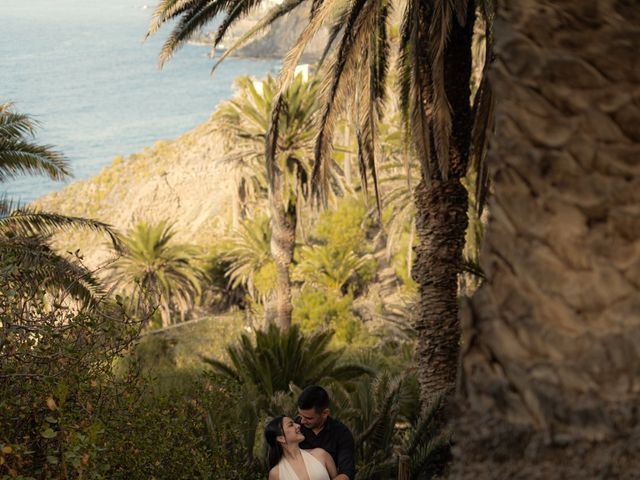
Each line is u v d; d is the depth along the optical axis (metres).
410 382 13.11
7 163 16.31
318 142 12.01
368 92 11.95
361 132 12.19
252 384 14.23
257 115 33.66
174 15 12.21
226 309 59.78
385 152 36.59
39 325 4.93
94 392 5.18
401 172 37.53
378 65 12.41
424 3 11.12
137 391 5.87
